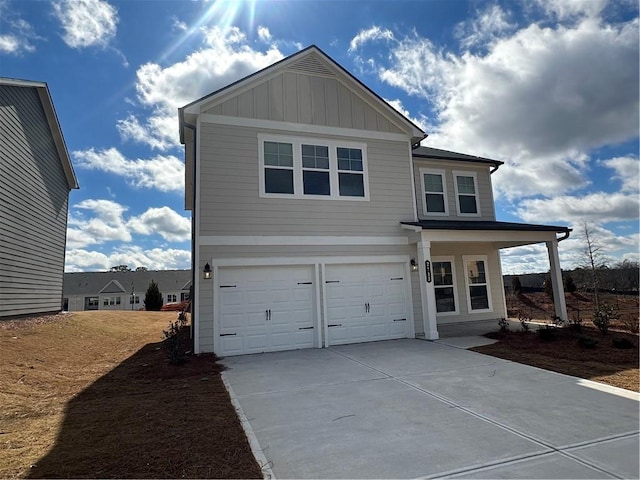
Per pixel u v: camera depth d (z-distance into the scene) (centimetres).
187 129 1082
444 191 1476
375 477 326
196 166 984
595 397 538
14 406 550
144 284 5253
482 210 1526
